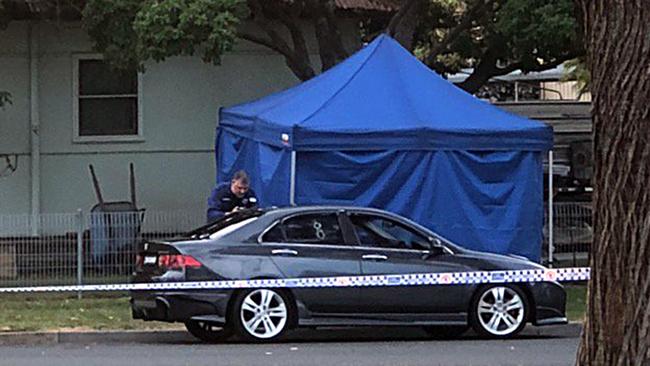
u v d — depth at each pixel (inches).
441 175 1047.6
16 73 1424.7
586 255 1219.2
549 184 1136.8
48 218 1167.0
